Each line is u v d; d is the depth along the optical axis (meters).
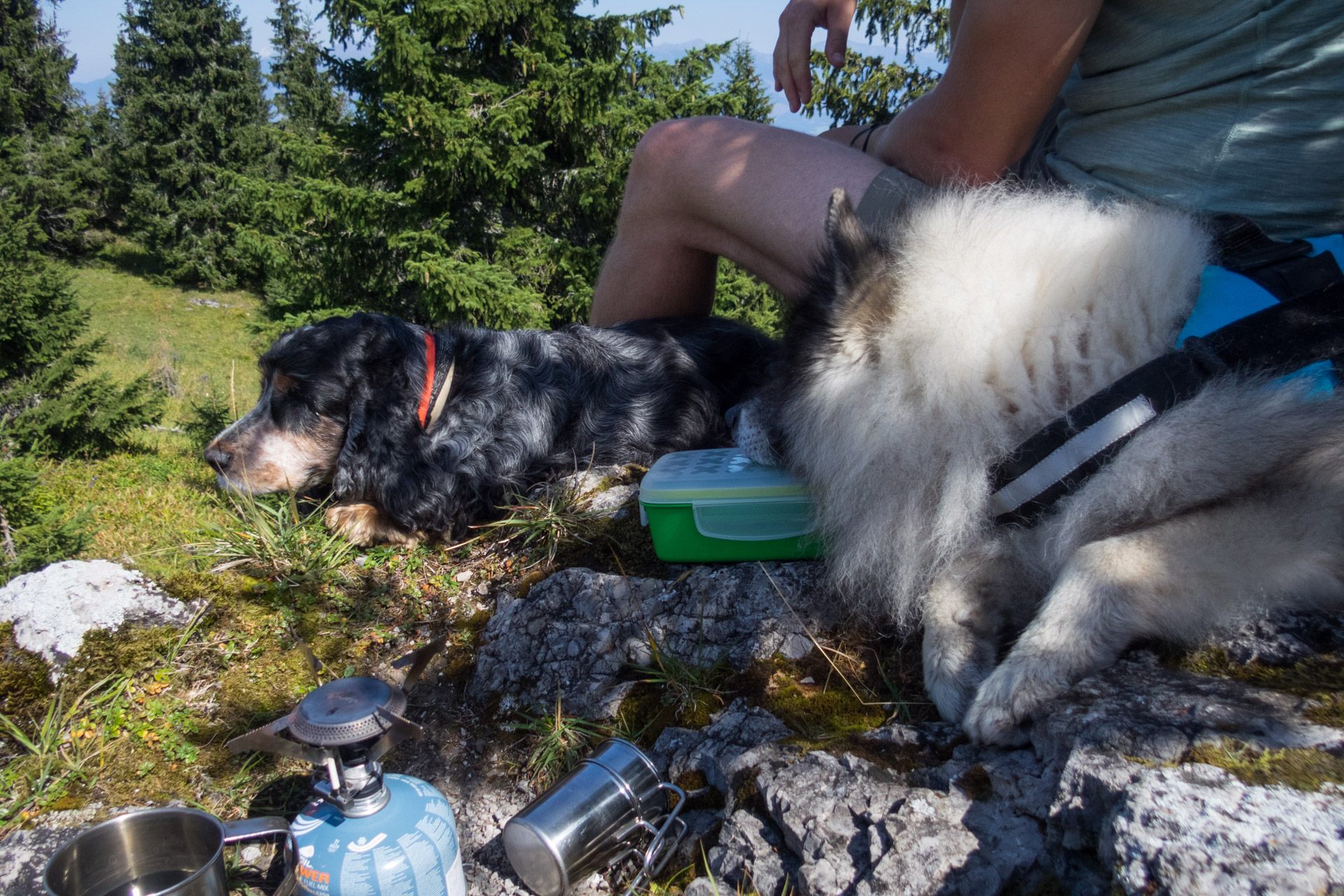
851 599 0.79
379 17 5.12
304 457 1.18
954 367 0.69
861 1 3.70
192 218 12.66
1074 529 0.67
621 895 0.63
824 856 0.54
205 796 0.71
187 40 12.83
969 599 0.70
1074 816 0.50
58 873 0.53
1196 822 0.44
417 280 5.23
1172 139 0.77
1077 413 0.65
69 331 4.90
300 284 5.79
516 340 1.23
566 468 1.17
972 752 0.59
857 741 0.63
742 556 0.86
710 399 1.27
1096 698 0.56
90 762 0.73
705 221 1.11
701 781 0.68
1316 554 0.59
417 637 0.89
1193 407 0.63
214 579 0.92
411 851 0.56
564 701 0.79
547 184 5.79
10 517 3.03
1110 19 0.80
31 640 0.81
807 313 0.80
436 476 1.10
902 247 0.75
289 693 0.81
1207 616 0.60
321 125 5.91
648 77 6.17
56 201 12.34
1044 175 0.91
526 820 0.60
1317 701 0.53
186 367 9.22
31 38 13.26
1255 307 0.66
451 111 5.27
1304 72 0.70
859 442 0.74
